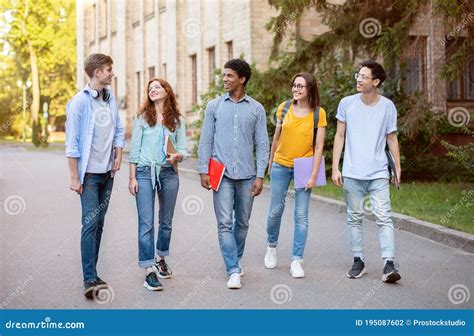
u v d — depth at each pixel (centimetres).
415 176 2425
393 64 2117
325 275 995
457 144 2503
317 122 984
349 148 985
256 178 947
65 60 6438
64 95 6669
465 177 2262
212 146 941
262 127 947
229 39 3600
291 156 997
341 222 1499
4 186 2353
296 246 988
